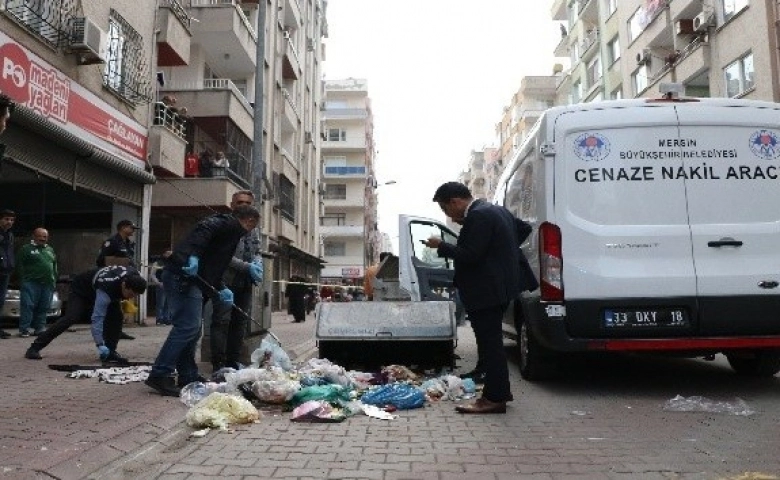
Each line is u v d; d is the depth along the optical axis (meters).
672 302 6.01
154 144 15.30
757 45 21.11
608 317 6.07
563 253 6.16
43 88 10.98
